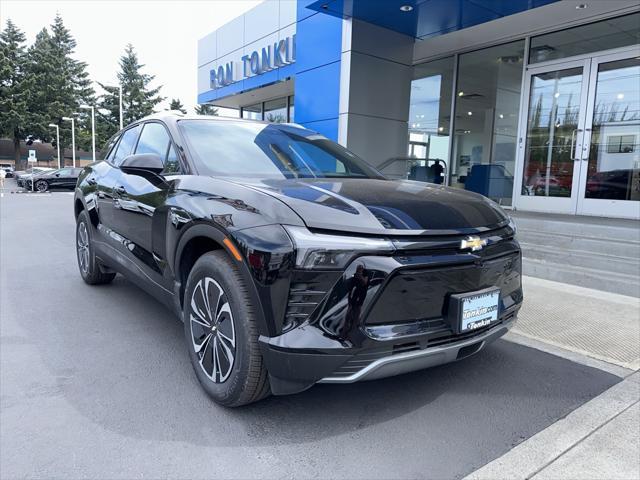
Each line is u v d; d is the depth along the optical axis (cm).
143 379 290
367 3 750
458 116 994
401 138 949
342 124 881
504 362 321
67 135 6519
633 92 720
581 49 786
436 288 227
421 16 802
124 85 7362
